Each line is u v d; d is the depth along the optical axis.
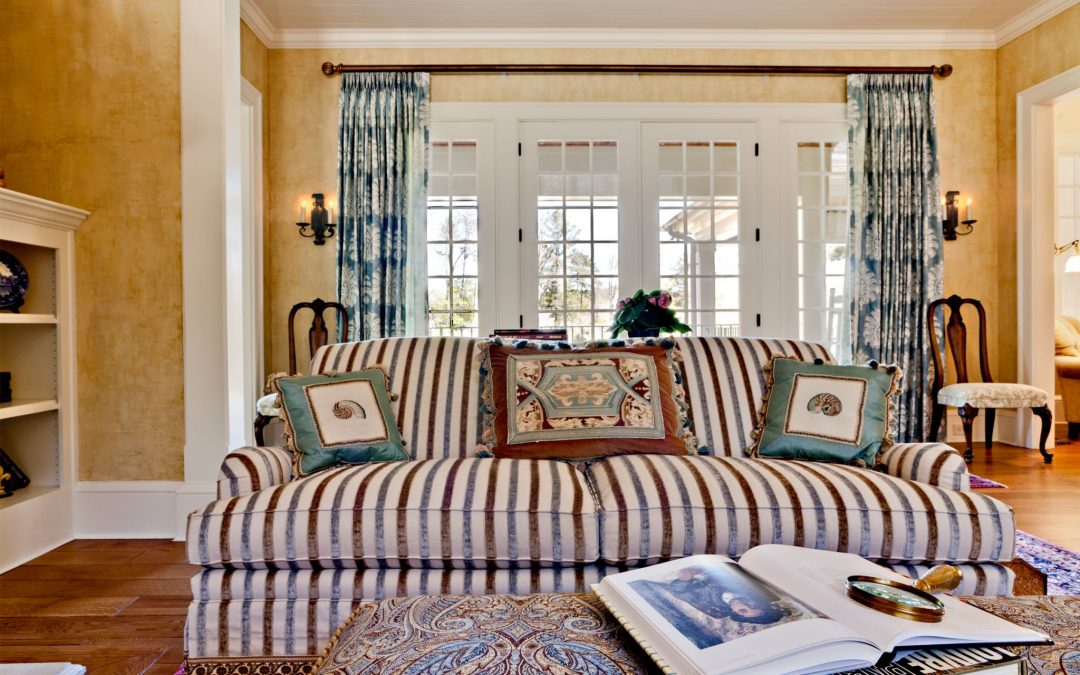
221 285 2.55
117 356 2.55
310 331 3.90
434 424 1.95
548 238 4.27
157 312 2.55
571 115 4.21
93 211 2.55
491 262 4.23
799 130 4.29
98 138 2.56
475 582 1.40
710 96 4.25
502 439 1.79
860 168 4.17
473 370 2.08
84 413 2.54
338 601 1.39
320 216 4.07
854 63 4.27
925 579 0.90
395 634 0.84
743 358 2.08
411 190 4.08
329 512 1.39
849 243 4.21
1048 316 4.05
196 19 2.56
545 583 1.40
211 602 1.40
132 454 2.54
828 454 1.73
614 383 1.84
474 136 4.20
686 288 4.30
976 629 0.76
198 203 2.55
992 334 4.34
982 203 4.33
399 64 4.12
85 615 1.78
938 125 4.30
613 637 0.82
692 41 4.19
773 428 1.84
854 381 1.82
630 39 4.17
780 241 4.31
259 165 3.90
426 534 1.39
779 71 4.19
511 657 0.76
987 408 3.89
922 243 4.21
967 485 1.52
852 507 1.41
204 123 2.55
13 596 1.91
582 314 4.28
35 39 2.57
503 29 4.12
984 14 4.02
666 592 0.88
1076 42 3.72
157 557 2.26
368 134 4.07
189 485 2.51
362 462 1.77
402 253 4.08
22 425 2.47
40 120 2.56
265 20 3.95
